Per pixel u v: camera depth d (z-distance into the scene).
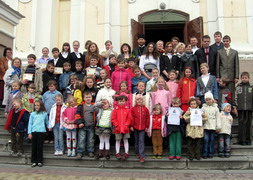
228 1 11.38
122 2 12.52
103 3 12.16
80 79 7.11
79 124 5.78
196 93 6.37
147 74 7.21
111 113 5.86
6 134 6.80
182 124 5.79
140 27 11.96
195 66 7.21
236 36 11.18
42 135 5.89
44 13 12.66
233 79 7.02
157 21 12.21
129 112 5.75
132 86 6.86
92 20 12.15
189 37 11.70
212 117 5.72
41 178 4.86
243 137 6.19
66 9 13.02
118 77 6.70
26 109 6.48
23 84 7.23
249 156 5.84
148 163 5.67
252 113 6.65
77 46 8.02
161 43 7.92
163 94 6.19
